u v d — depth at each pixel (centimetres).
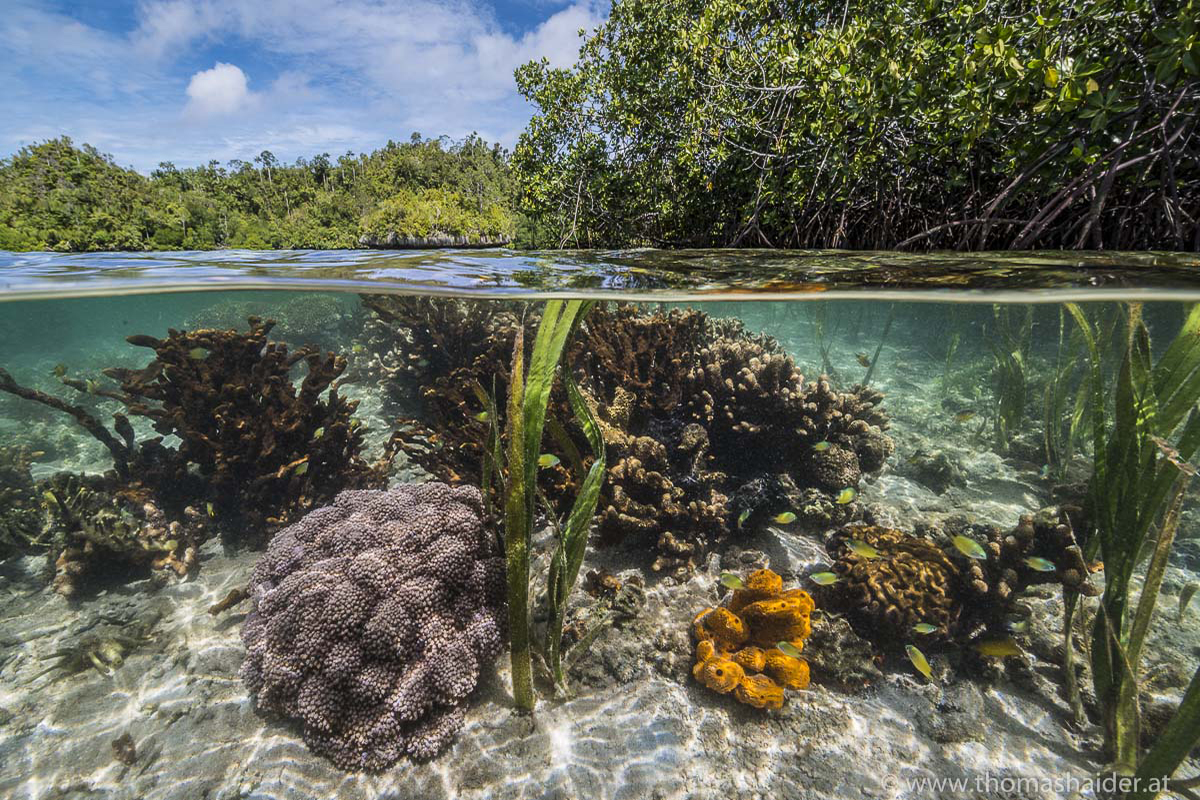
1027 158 96
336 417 114
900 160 120
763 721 63
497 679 69
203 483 111
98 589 91
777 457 104
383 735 59
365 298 150
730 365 115
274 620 66
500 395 116
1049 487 116
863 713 64
